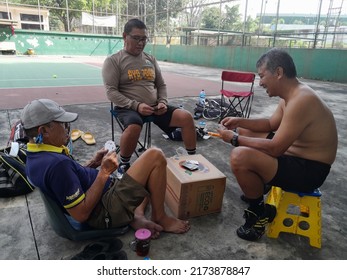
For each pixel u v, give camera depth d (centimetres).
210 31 2117
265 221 193
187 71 1473
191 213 218
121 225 175
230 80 509
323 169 183
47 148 147
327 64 1201
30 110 141
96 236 173
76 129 401
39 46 2234
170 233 201
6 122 438
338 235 206
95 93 736
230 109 514
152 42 2483
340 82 1166
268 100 710
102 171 158
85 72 1231
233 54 1622
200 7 1966
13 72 1145
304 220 194
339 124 513
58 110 148
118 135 397
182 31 2248
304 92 172
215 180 216
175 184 216
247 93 501
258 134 239
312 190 189
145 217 217
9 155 248
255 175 183
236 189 267
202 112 514
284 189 190
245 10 1571
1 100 607
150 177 183
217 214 227
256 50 1486
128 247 186
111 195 172
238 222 217
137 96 300
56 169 143
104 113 517
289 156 187
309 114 171
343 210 239
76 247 185
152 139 392
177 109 296
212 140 400
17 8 2473
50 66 1455
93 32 2522
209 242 194
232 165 185
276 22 1485
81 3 2691
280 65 174
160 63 1992
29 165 147
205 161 248
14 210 222
